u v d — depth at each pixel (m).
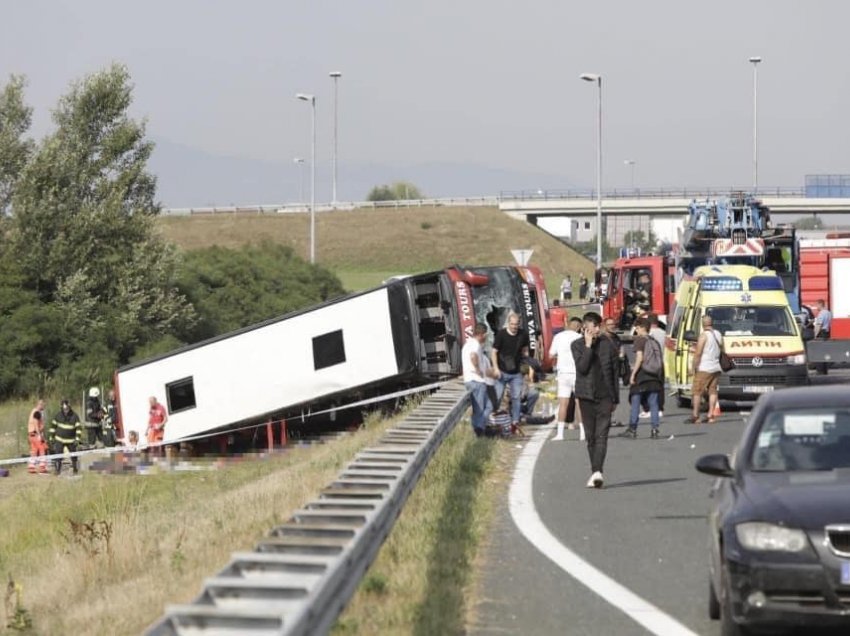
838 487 16.05
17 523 43.50
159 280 108.88
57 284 105.25
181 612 11.63
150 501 43.16
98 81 107.38
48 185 105.94
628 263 81.50
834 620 14.91
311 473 32.97
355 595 17.52
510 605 17.84
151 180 110.00
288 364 61.97
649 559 20.98
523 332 41.31
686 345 51.12
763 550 15.18
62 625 19.48
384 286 61.53
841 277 71.62
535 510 26.03
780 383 49.62
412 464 21.78
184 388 62.78
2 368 97.44
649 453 36.38
